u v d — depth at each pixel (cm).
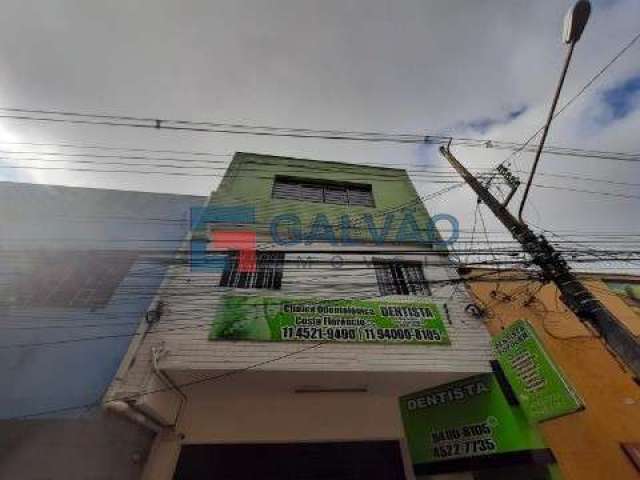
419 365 621
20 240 751
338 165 1162
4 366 574
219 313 648
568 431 588
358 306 689
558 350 736
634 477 548
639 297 926
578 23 432
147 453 577
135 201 907
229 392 651
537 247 525
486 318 742
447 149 735
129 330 644
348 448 649
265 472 603
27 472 490
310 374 602
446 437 623
